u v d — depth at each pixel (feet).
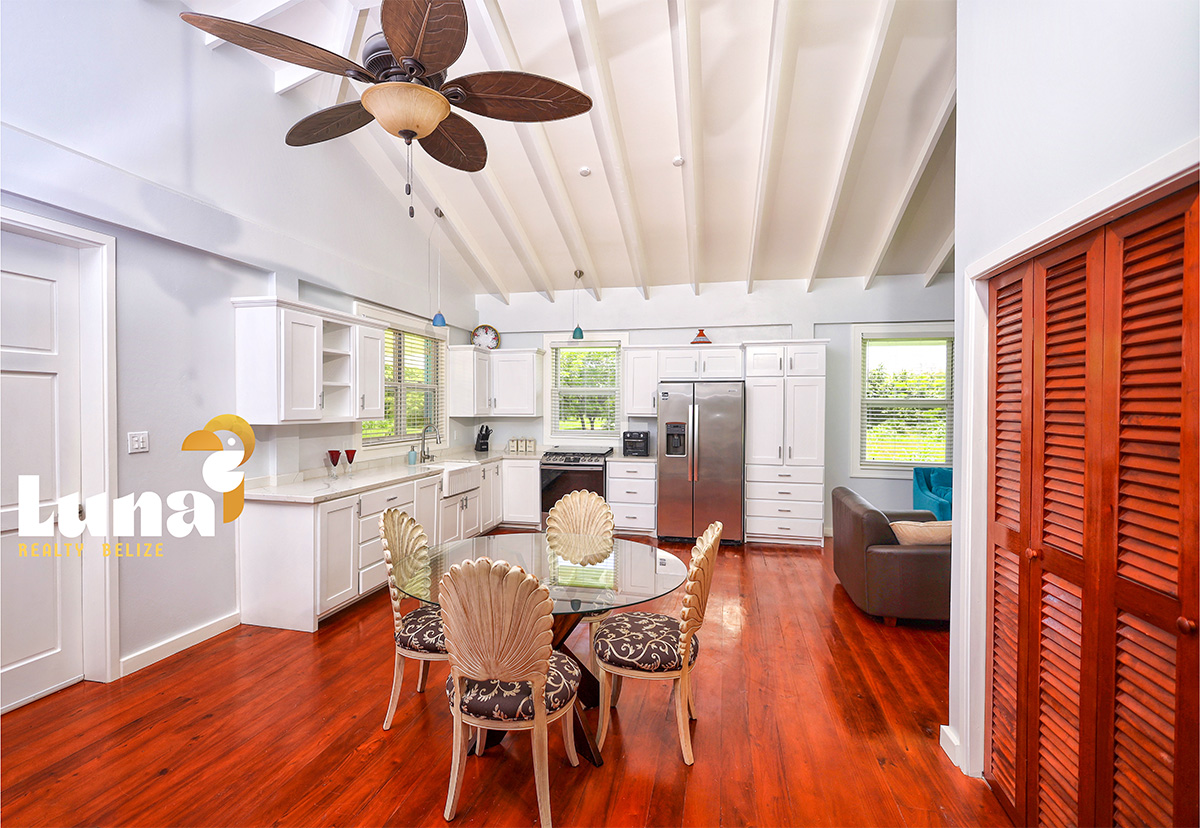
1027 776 5.65
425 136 6.95
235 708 8.13
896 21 10.09
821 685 8.95
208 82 10.42
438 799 6.31
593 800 6.34
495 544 9.89
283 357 11.03
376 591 13.35
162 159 9.55
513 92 6.58
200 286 10.42
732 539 17.94
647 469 19.11
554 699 6.15
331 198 13.71
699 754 7.19
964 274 6.81
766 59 11.44
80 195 8.17
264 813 6.05
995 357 6.41
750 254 17.88
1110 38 4.22
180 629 10.06
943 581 10.91
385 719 7.73
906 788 6.51
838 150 13.58
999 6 5.96
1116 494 4.42
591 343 21.53
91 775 6.61
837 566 13.66
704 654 10.09
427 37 5.70
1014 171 5.66
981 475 6.64
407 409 17.76
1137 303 4.23
